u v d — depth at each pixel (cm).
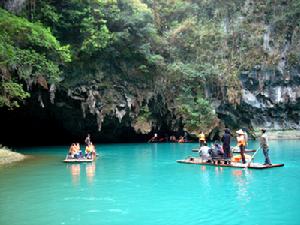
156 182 1311
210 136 3572
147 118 3581
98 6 3145
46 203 995
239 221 805
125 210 915
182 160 1961
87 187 1226
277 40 4178
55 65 2697
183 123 3588
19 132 3781
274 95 4188
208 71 3775
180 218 836
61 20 3016
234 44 4075
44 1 2878
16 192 1149
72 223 806
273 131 4306
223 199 1020
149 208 934
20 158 2184
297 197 1032
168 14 4188
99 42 3036
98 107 3306
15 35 2417
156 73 3628
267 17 4216
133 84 3538
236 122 3997
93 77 3284
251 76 4050
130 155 2341
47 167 1756
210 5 4222
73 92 3170
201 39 4000
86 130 3578
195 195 1078
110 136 3678
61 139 3816
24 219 840
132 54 3481
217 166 1750
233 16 4169
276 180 1312
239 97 3897
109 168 1708
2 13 2362
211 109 3575
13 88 2319
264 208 914
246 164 1677
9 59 2273
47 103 3259
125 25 3316
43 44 2505
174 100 3647
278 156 2183
